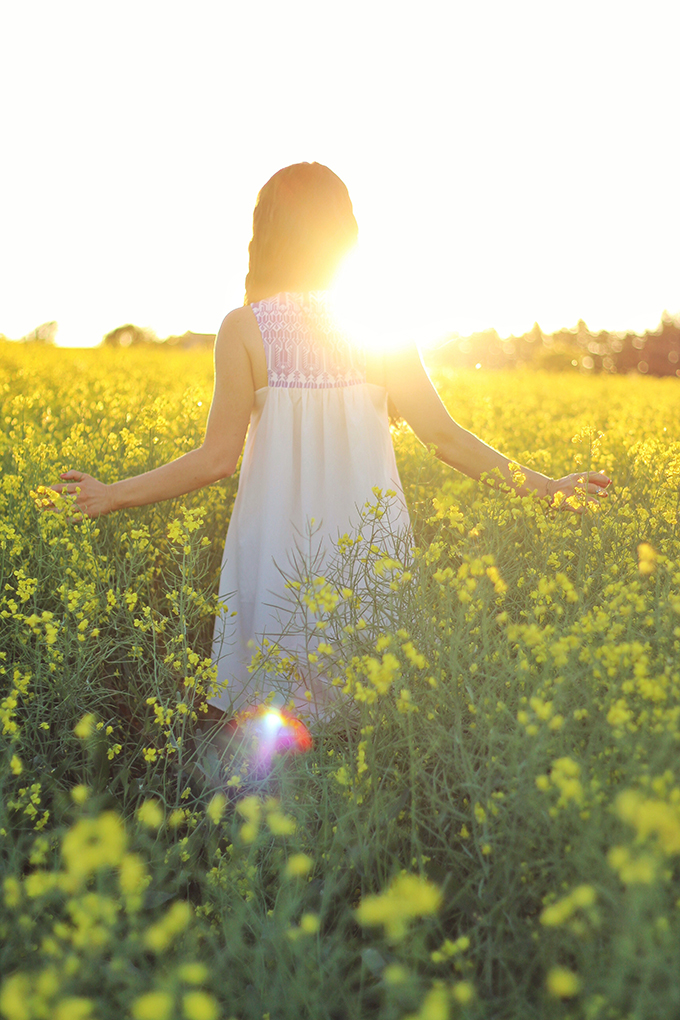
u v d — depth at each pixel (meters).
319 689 2.15
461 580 1.83
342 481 2.28
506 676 1.59
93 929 1.14
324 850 1.48
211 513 2.96
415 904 1.06
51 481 2.92
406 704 1.47
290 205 2.24
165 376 9.85
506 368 17.03
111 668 2.24
